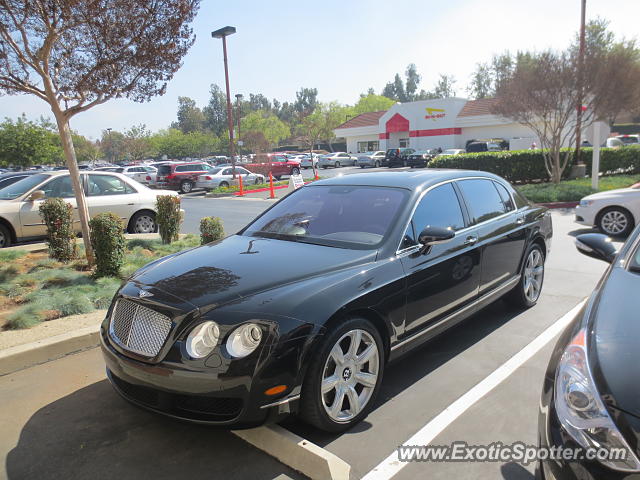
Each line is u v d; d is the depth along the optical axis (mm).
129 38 6457
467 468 2682
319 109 65000
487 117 37500
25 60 6086
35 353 4137
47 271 6371
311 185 4660
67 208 7316
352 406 3039
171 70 6914
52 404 3498
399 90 138125
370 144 47938
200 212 16125
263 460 2777
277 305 2768
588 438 1840
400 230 3594
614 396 1851
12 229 8820
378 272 3252
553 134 17031
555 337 4434
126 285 3338
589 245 3436
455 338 4496
